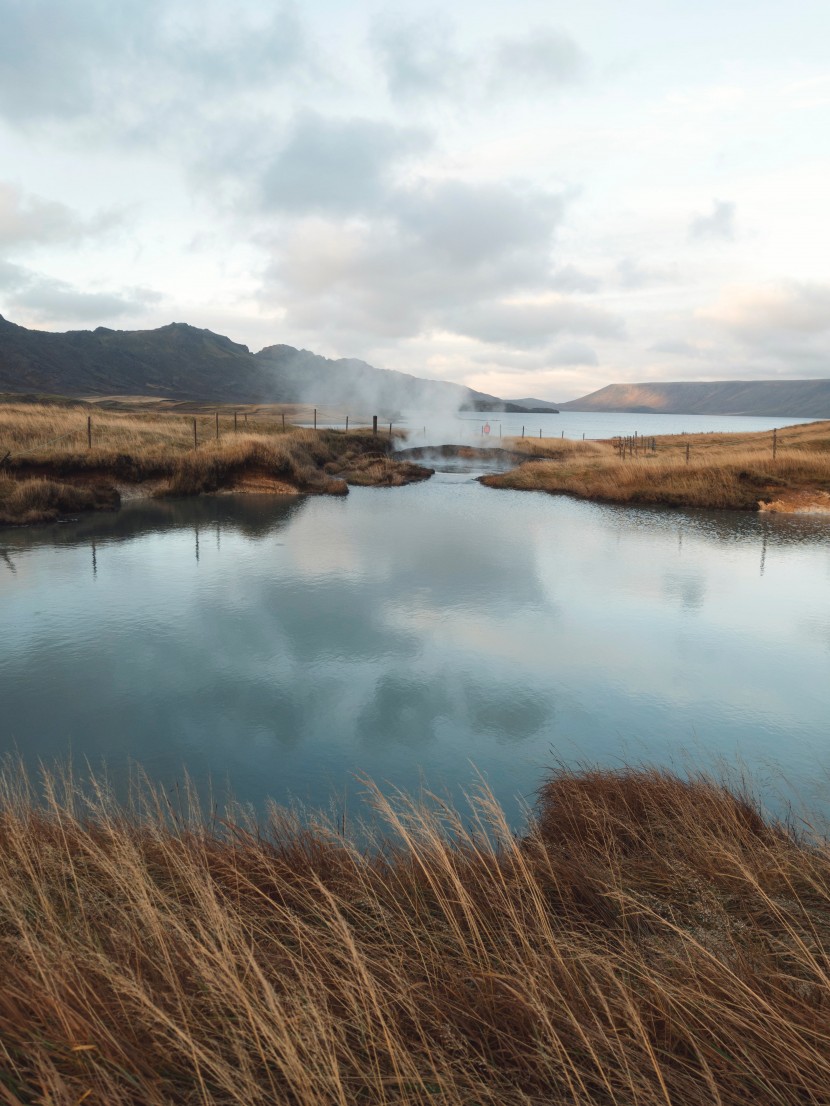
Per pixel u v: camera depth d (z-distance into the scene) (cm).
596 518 2309
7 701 802
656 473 3023
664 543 1839
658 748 702
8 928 285
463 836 393
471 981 257
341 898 319
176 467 2770
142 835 416
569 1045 215
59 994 210
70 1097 178
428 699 825
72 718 761
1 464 2412
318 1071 189
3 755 675
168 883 346
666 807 477
